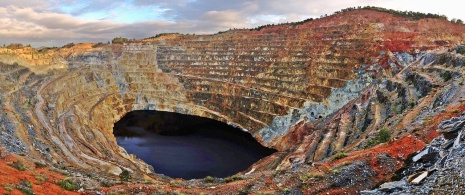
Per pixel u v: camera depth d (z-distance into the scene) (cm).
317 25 11025
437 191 2111
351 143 4909
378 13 10594
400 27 9788
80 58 11831
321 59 9850
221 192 3073
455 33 9775
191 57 12612
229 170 6544
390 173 2880
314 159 5297
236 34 12438
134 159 6744
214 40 12706
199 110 10688
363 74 8675
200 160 7094
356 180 2869
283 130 8456
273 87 9975
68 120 7456
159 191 3047
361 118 6362
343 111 7569
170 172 6394
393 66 8331
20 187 2466
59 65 10662
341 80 8794
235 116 9925
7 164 3094
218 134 9044
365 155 3222
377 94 7006
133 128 9556
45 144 5212
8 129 4844
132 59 12875
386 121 4909
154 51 13125
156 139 8538
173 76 12019
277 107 9188
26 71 8975
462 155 2334
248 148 7969
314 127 7781
